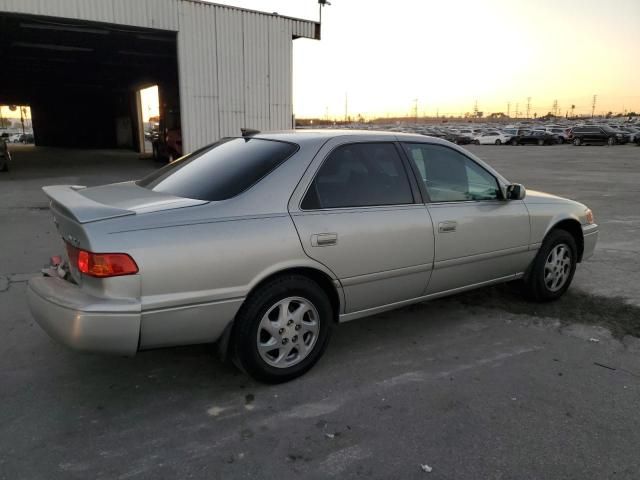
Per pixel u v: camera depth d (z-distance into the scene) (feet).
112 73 100.07
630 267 19.95
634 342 13.10
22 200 35.70
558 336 13.46
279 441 8.89
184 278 9.20
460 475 8.06
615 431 9.25
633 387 10.83
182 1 50.08
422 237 12.28
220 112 54.39
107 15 46.75
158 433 9.10
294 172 10.75
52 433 9.05
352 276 11.30
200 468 8.17
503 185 14.35
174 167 12.87
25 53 77.61
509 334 13.56
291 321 10.68
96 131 129.70
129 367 11.55
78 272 9.35
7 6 42.57
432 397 10.37
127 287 8.81
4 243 22.74
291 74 57.98
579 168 69.72
